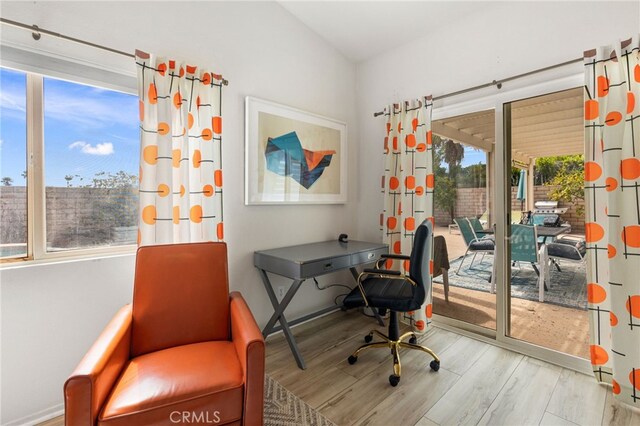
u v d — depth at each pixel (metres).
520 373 1.96
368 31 2.75
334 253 2.34
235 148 2.31
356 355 2.09
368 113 3.23
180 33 2.01
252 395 1.16
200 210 2.03
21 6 1.46
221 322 1.61
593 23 1.87
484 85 2.32
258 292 2.48
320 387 1.82
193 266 1.61
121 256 1.80
